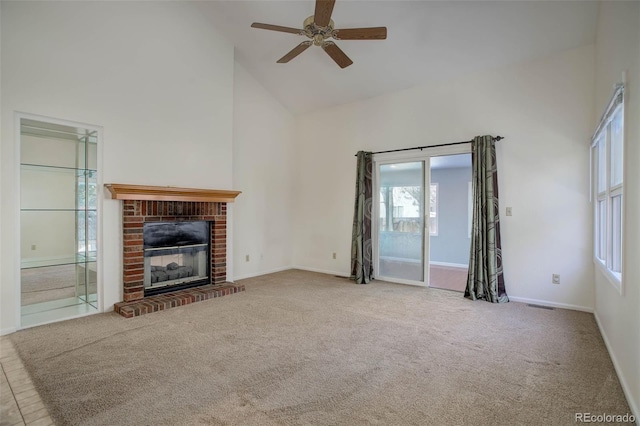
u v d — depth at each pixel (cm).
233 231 514
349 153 550
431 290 454
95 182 348
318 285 481
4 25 283
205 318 331
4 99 283
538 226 385
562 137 371
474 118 427
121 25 358
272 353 253
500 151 409
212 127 446
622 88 215
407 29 388
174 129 405
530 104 389
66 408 181
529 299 392
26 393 196
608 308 267
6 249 287
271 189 579
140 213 368
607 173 274
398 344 271
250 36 455
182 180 413
